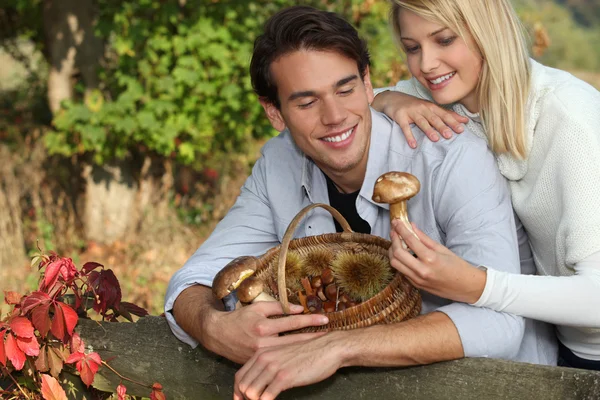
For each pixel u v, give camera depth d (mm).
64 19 6688
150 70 6727
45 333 2293
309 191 2539
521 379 1854
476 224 2160
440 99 2389
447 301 2312
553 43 23000
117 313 2691
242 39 6766
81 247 6820
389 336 1927
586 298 1979
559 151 2162
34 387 2469
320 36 2193
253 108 6844
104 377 2455
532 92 2244
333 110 2232
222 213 7340
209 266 2475
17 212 6461
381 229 2457
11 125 7492
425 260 1936
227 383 2236
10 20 7664
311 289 2164
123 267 6324
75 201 7176
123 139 6656
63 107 6660
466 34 2283
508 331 2000
